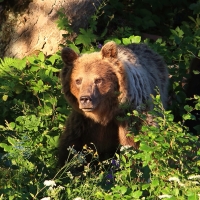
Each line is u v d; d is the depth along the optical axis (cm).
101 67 1175
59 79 1352
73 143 1220
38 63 1416
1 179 980
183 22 1675
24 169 1001
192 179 955
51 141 1245
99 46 1498
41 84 1355
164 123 1018
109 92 1172
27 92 1388
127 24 1753
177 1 1798
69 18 1557
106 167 1212
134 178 1023
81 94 1146
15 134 1228
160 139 991
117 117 1155
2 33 1585
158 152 987
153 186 951
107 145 1248
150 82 1278
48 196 936
